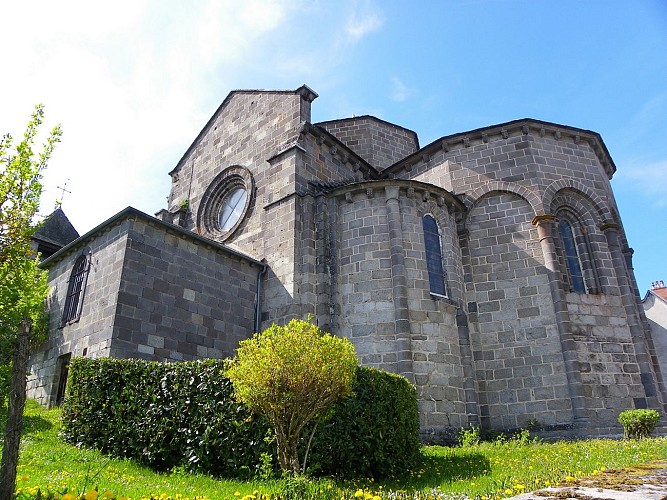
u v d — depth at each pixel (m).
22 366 6.00
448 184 22.34
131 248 16.23
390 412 11.04
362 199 20.16
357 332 18.22
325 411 9.50
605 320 19.62
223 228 24.55
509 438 17.81
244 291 19.67
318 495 7.57
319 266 19.58
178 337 16.77
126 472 9.73
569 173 21.88
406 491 8.53
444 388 17.61
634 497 4.64
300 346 9.05
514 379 18.84
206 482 8.97
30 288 9.38
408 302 18.19
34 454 10.39
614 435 17.39
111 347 14.81
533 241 20.45
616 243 21.02
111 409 11.73
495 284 20.30
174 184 28.17
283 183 21.30
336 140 23.03
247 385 8.88
